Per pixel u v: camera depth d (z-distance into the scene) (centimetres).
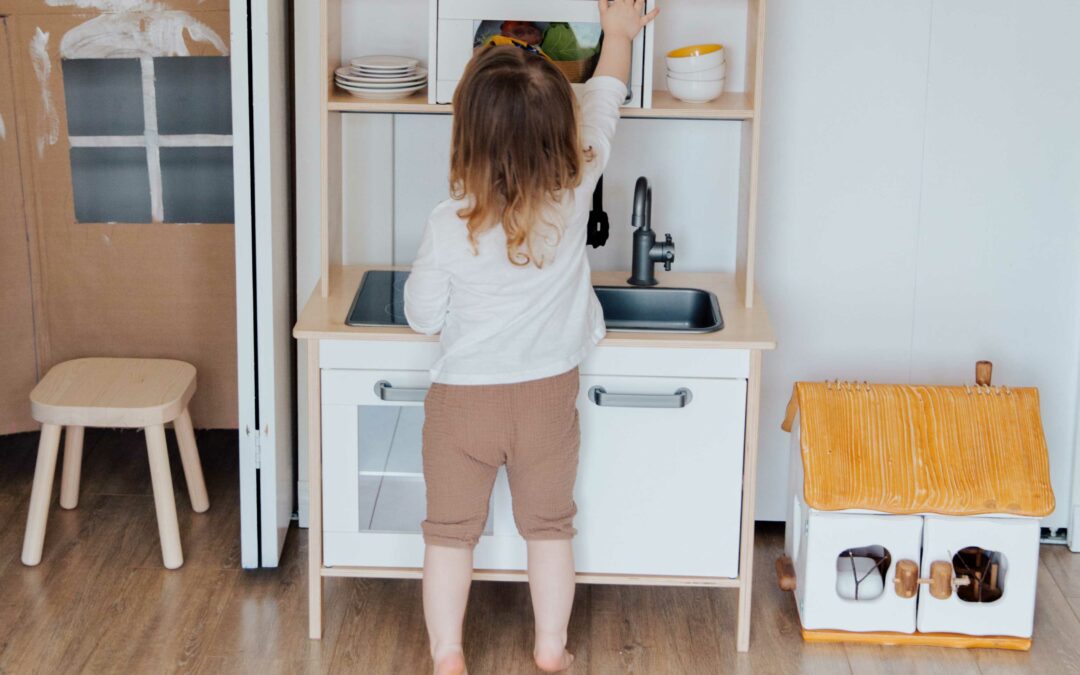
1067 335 301
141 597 279
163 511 288
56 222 317
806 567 264
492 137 214
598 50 255
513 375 229
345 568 262
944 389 267
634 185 296
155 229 318
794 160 293
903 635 265
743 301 270
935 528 260
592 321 242
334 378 252
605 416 252
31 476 335
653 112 256
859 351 304
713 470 255
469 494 238
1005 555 261
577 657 259
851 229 297
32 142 312
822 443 261
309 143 289
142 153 313
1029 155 292
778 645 266
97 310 323
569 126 218
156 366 307
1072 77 287
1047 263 297
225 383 327
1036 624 275
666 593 285
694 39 287
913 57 287
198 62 308
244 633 266
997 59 287
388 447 256
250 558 290
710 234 298
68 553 296
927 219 296
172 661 255
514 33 254
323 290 268
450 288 230
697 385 250
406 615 274
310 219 293
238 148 272
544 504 240
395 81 260
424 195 296
